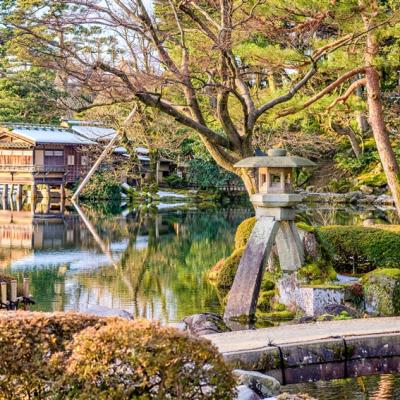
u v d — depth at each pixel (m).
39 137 43.62
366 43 17.28
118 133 22.41
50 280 16.98
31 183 42.97
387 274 12.48
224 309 13.38
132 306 13.80
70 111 13.94
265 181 12.77
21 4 12.84
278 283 13.31
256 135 25.06
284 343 9.06
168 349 5.21
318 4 15.31
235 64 14.98
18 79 16.52
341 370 9.20
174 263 20.08
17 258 20.95
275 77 21.78
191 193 46.22
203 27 15.09
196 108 15.41
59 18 12.70
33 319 5.59
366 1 15.80
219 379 5.32
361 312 12.00
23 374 5.42
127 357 5.21
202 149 43.84
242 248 16.16
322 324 10.29
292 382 8.91
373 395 8.41
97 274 17.97
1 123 44.34
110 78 12.66
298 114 20.23
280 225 12.93
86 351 5.26
